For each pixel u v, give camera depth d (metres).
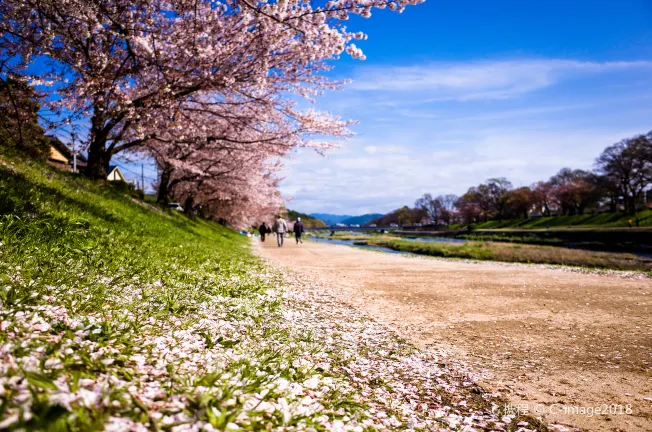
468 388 4.27
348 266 17.09
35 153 13.74
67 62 9.55
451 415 3.52
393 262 19.33
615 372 4.69
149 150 21.62
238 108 15.76
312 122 14.38
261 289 8.14
